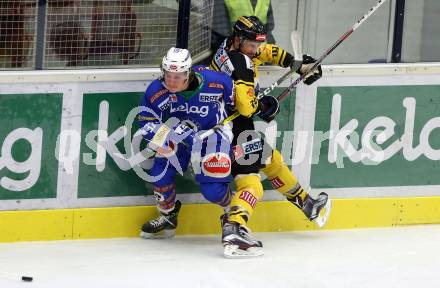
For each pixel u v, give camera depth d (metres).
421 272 15.05
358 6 17.00
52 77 15.53
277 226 16.92
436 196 17.56
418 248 16.27
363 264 15.33
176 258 15.28
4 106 15.42
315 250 15.95
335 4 16.91
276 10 16.67
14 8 15.39
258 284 14.22
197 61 16.38
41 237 15.90
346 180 17.12
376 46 17.17
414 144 17.33
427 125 17.33
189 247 15.89
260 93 15.78
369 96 16.98
